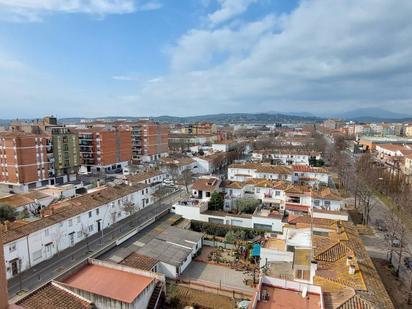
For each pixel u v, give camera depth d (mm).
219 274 43188
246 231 55375
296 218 52094
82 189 85000
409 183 82562
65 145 103500
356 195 74812
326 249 35062
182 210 62094
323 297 25875
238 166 90688
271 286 28125
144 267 38438
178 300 33594
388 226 59812
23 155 89062
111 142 126875
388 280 42781
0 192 89500
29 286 38781
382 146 156000
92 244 52031
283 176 81938
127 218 65625
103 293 29000
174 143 199875
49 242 46750
